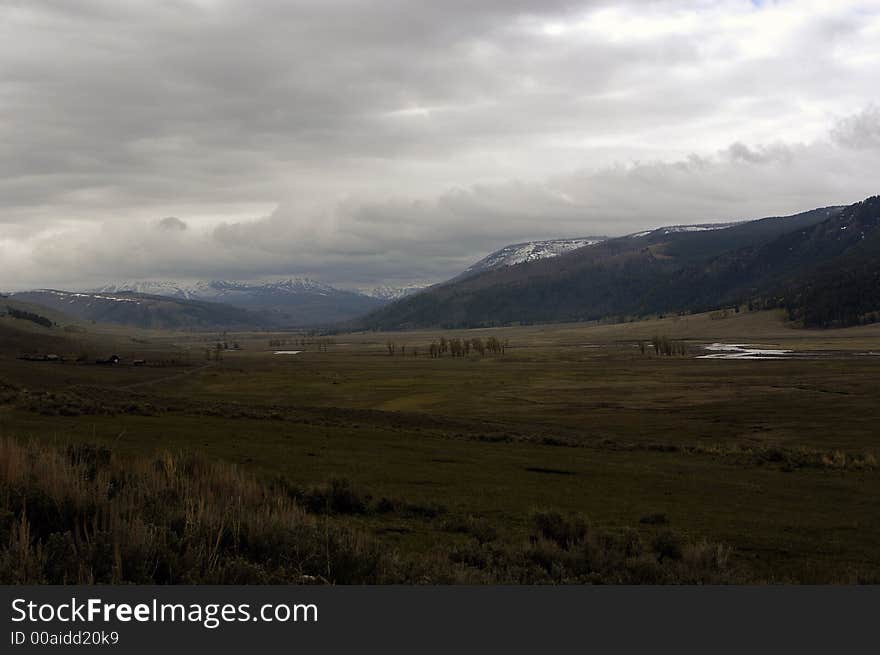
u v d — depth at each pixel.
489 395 123.06
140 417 46.41
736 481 35.50
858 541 21.67
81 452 18.06
